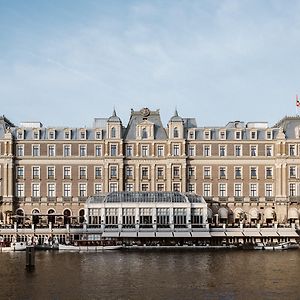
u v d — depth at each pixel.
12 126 175.50
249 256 113.69
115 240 131.50
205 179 162.38
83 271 90.81
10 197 158.75
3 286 76.88
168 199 147.12
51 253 121.31
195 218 145.88
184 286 77.00
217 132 165.12
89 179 162.00
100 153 162.88
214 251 124.88
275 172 162.50
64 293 72.12
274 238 140.25
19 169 162.00
